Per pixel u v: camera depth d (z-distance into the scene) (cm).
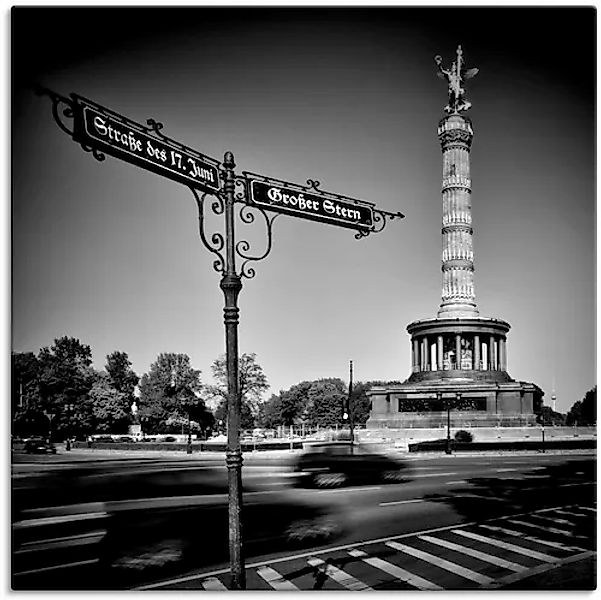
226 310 870
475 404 7894
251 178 903
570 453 5788
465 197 8681
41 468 4597
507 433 7406
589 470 3862
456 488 2919
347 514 2167
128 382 12888
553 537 1772
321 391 14438
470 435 7100
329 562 1496
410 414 8056
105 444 7531
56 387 9338
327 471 3859
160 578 1365
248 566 1466
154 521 2056
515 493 2711
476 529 1888
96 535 1830
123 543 1716
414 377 8681
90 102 708
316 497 2609
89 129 699
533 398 8100
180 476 3684
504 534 1812
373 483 3156
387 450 6278
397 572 1403
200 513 2212
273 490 2872
